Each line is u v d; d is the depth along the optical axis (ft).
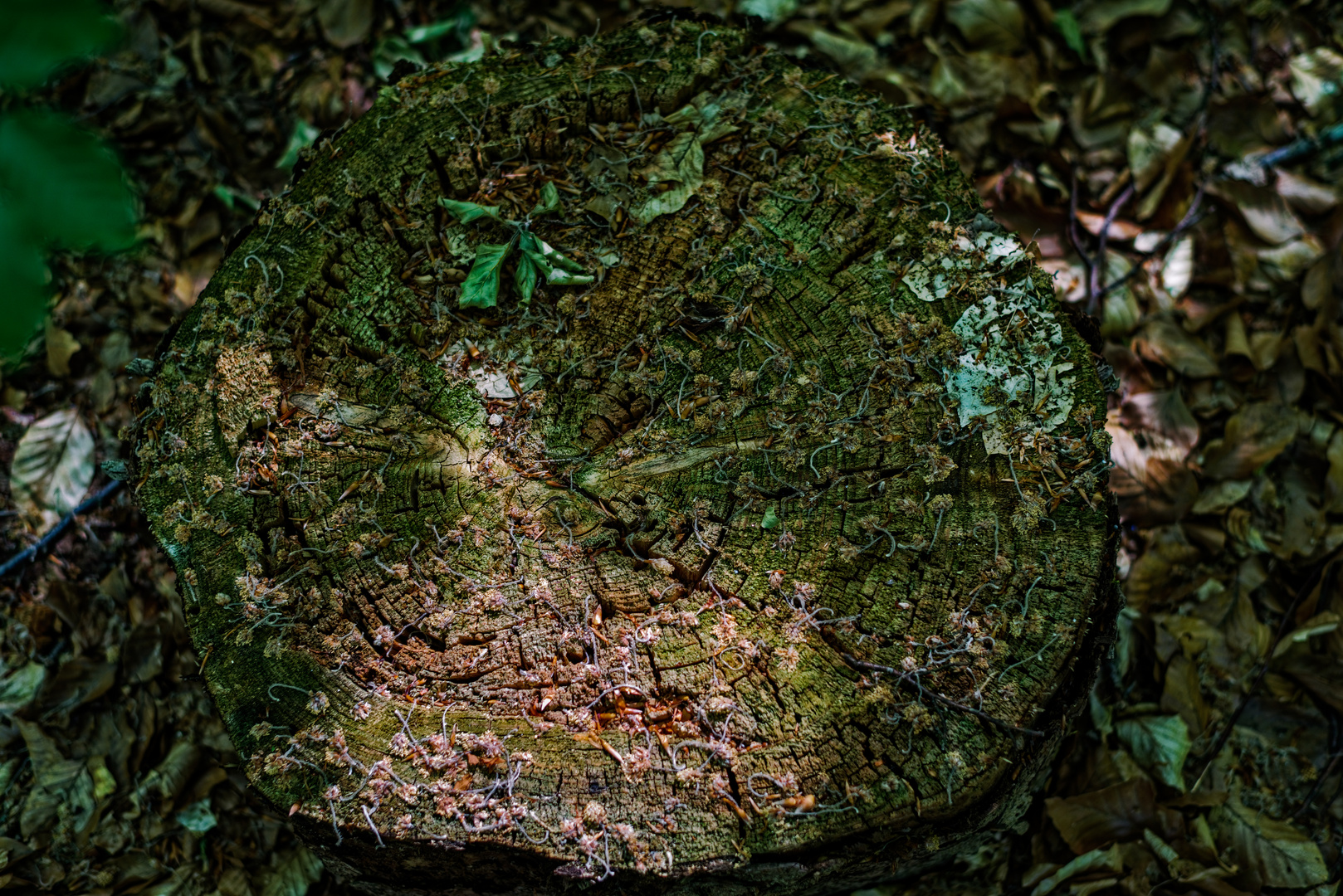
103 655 4.49
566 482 3.85
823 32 4.96
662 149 3.97
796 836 3.65
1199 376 4.65
